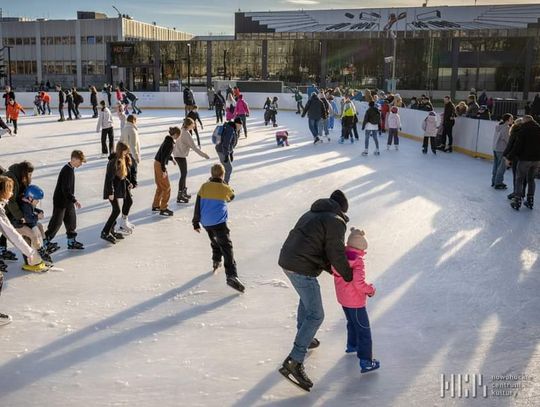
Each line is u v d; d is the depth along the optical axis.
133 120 10.34
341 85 46.56
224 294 5.75
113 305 5.45
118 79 59.31
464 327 5.03
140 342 4.69
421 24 47.19
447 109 16.56
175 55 48.31
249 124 24.72
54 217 6.92
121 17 58.84
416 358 4.47
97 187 11.16
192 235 7.90
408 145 18.44
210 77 48.19
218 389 3.99
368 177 12.38
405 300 5.64
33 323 5.03
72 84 60.84
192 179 12.03
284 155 15.62
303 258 4.06
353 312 4.20
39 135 20.12
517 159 9.42
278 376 4.18
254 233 8.01
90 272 6.38
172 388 3.99
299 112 30.52
